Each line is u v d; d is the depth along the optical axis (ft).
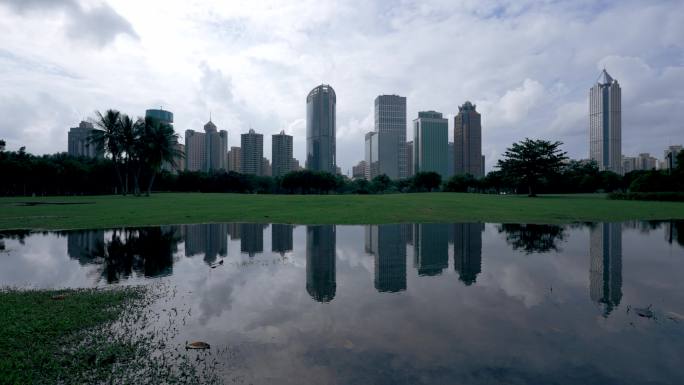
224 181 299.58
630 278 29.22
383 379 14.14
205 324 19.67
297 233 55.98
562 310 21.70
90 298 23.88
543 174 194.59
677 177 166.71
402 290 26.04
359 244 46.03
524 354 16.17
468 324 19.57
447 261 36.04
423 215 81.46
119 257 38.09
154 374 14.65
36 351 16.47
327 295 24.86
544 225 65.72
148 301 23.48
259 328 19.17
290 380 14.15
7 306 22.07
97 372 14.78
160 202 125.80
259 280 28.96
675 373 14.55
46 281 28.58
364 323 19.76
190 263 35.24
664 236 52.34
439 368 14.97
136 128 180.34
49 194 238.48
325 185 322.55
